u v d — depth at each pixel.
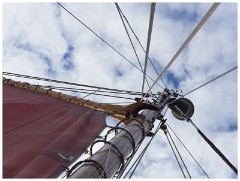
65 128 6.05
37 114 6.52
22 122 5.77
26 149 4.67
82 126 6.26
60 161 4.65
